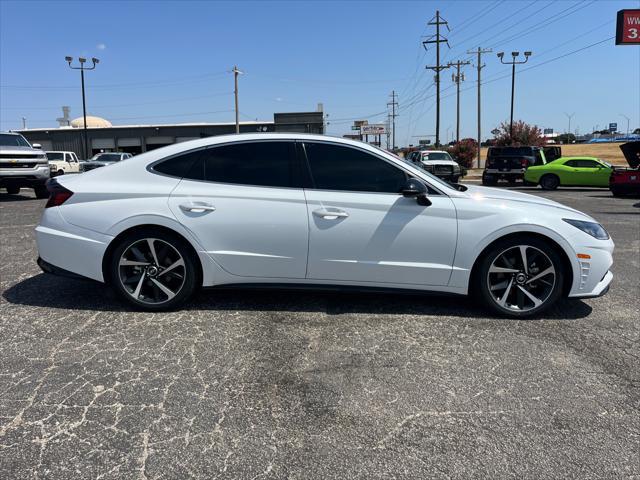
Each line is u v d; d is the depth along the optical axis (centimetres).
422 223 404
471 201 411
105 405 278
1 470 224
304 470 228
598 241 412
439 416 272
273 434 254
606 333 393
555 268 410
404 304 451
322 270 411
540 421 269
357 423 265
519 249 410
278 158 416
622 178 1675
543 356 349
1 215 1041
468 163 4491
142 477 222
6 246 695
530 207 415
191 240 407
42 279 521
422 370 326
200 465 230
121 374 313
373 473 226
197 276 425
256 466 230
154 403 281
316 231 404
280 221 404
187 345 358
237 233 407
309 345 361
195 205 405
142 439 248
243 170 416
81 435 251
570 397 294
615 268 616
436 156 2638
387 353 350
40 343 358
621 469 230
